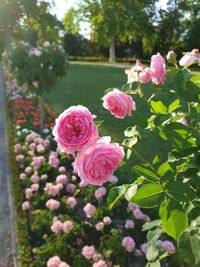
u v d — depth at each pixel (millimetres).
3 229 4852
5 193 5879
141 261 3811
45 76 8242
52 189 4941
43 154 6625
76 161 1490
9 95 13422
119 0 36375
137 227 4254
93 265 3416
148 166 1759
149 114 2125
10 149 7414
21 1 33219
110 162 1472
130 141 1982
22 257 4035
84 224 4402
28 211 5031
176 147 1863
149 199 1679
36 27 34656
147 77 2047
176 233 1636
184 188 1661
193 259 1782
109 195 1951
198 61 2043
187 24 37500
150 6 37156
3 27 33625
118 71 26703
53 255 3887
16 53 8094
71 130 1482
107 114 10570
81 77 22359
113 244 3818
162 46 39250
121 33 36938
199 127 1933
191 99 1798
